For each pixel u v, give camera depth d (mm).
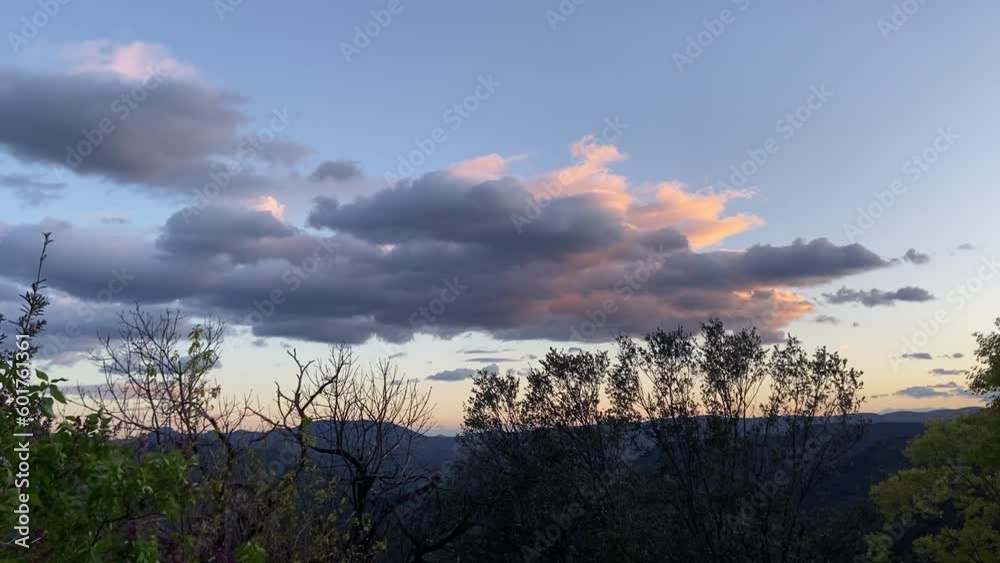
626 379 30172
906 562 31969
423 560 15625
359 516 12102
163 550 7320
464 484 23781
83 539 5266
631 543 27391
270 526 9633
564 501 29875
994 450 25484
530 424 32594
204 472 8953
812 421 28109
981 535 28359
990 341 24719
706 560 27156
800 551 27125
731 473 28156
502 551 29922
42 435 5605
